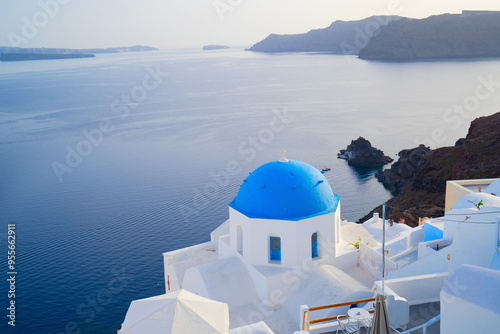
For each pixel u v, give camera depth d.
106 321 40.25
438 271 20.53
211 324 17.56
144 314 17.72
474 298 12.91
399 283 18.11
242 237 24.45
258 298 22.75
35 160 108.56
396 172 82.25
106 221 67.75
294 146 117.25
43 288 47.06
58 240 60.88
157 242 59.06
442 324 13.98
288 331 20.47
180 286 26.73
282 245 22.59
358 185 84.25
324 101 194.50
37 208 74.94
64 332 38.69
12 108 192.38
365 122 146.00
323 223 22.97
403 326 16.70
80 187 86.38
